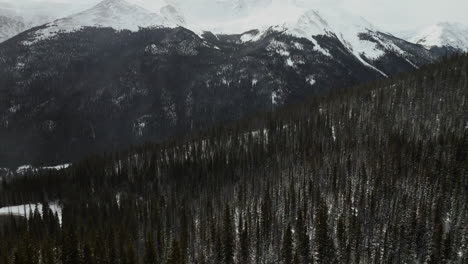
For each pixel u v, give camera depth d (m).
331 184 118.12
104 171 163.75
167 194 135.25
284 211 112.81
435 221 97.50
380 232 102.06
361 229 103.25
